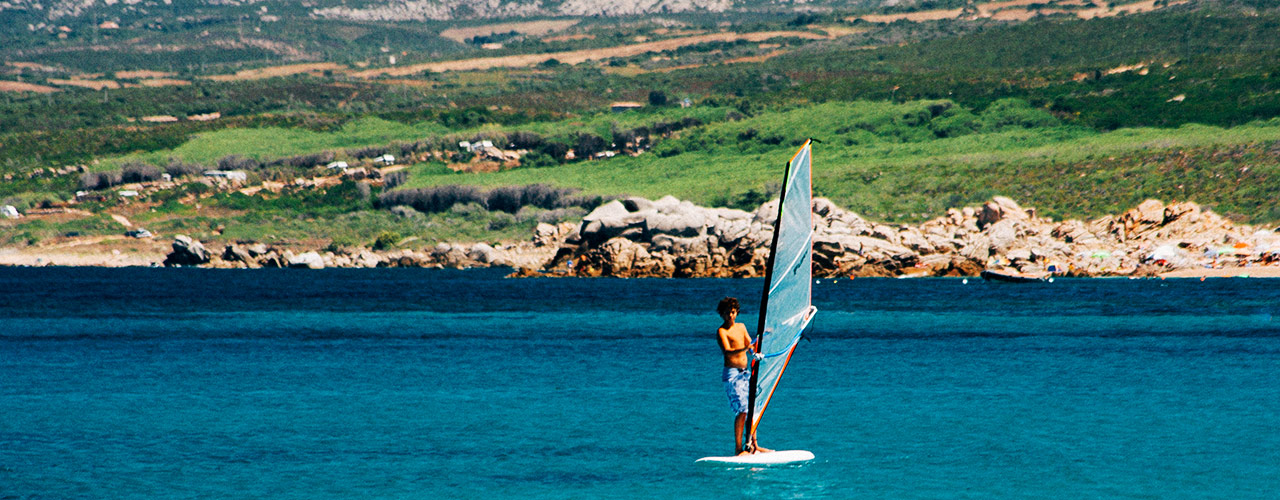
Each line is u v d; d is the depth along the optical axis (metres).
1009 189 172.62
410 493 23.58
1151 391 37.34
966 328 66.25
